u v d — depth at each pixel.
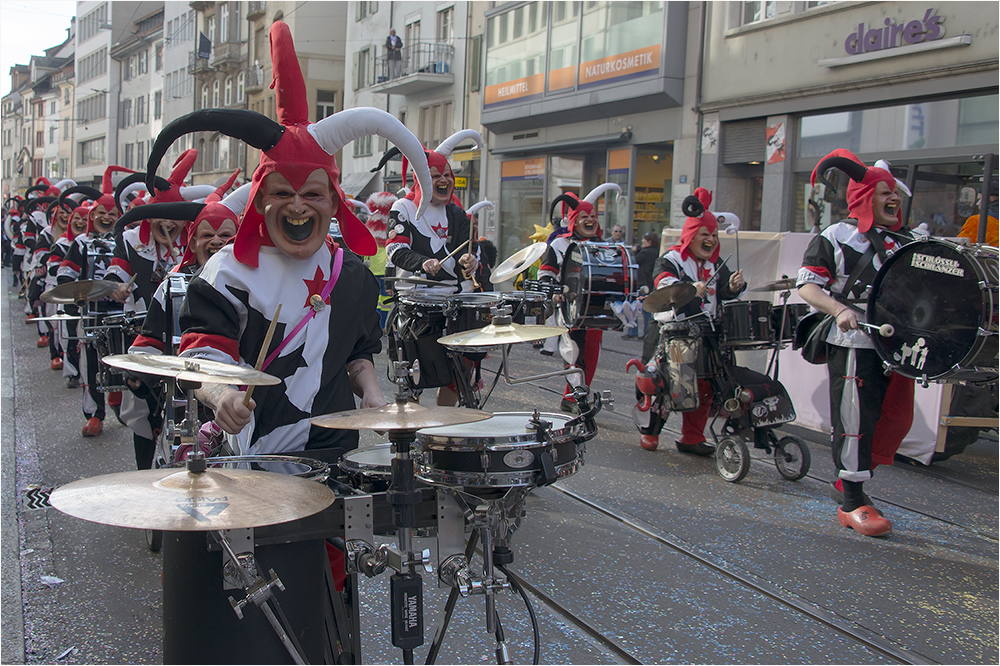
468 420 2.15
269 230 2.60
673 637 3.45
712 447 6.53
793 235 7.62
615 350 12.31
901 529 4.87
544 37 19.11
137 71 57.84
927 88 11.57
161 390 4.36
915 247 4.45
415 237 6.34
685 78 15.78
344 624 2.53
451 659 3.25
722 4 14.83
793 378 7.39
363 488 2.45
